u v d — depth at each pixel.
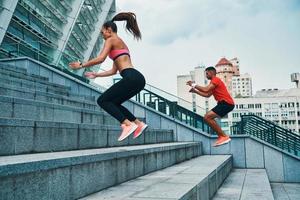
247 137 10.20
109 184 3.88
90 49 38.12
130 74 4.20
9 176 2.32
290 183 9.59
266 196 5.59
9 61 12.52
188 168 6.11
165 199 3.10
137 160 4.82
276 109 97.75
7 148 3.63
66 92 10.05
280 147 10.17
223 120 11.68
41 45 24.45
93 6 35.97
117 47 4.33
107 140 5.91
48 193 2.76
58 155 3.51
